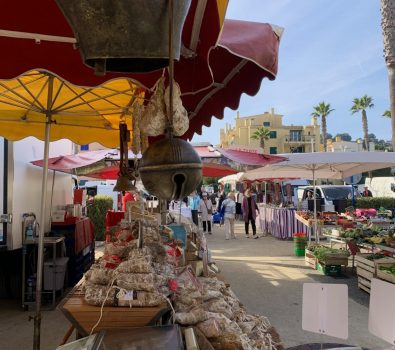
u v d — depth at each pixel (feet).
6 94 15.84
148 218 17.88
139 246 11.31
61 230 26.18
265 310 21.12
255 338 9.69
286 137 232.94
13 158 20.43
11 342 16.88
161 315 8.73
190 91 9.17
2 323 19.39
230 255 38.32
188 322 8.79
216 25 6.59
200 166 5.30
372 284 7.55
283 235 49.39
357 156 28.84
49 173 27.53
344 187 70.18
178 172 5.05
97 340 7.19
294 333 17.67
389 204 70.03
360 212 42.73
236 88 10.45
